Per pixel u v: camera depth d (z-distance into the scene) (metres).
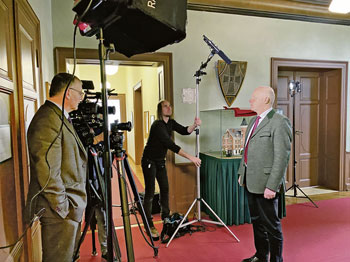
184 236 2.45
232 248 2.22
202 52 3.12
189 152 3.12
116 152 1.39
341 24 3.65
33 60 1.75
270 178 1.66
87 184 1.61
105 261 2.01
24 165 1.43
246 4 3.15
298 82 3.55
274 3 3.24
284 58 3.43
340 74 3.71
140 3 0.92
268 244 1.88
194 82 3.11
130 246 1.25
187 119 3.11
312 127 4.05
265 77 3.37
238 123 2.85
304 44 3.51
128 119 7.45
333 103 3.85
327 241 2.30
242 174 1.93
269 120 1.75
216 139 2.88
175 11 1.08
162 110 2.50
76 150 1.41
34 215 1.27
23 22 1.50
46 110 1.34
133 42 1.25
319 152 4.11
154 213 3.11
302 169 4.05
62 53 2.62
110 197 1.04
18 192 1.32
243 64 3.22
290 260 1.99
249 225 2.70
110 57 2.79
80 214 1.41
